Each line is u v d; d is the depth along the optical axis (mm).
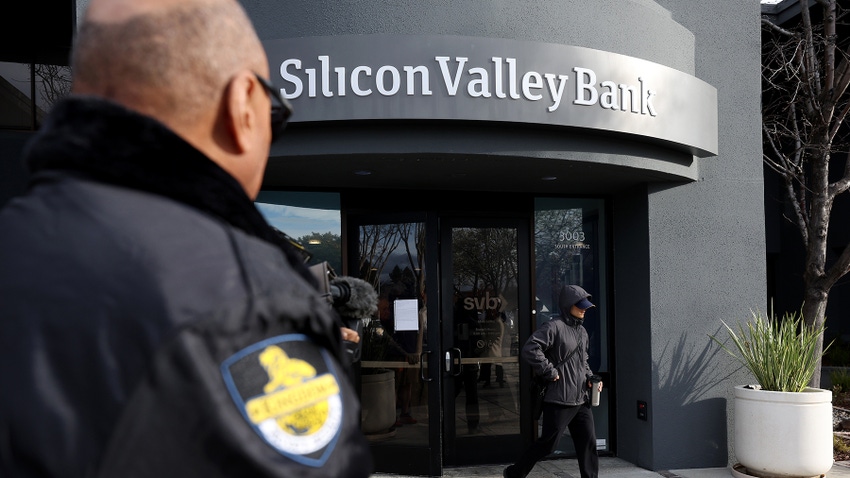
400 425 6254
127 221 681
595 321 7070
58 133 721
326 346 761
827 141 7676
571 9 5398
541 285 6988
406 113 4922
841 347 14305
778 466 5727
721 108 6527
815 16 10406
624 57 5371
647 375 6406
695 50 6488
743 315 6480
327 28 5090
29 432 592
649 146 5766
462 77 4977
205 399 621
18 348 621
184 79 758
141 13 753
